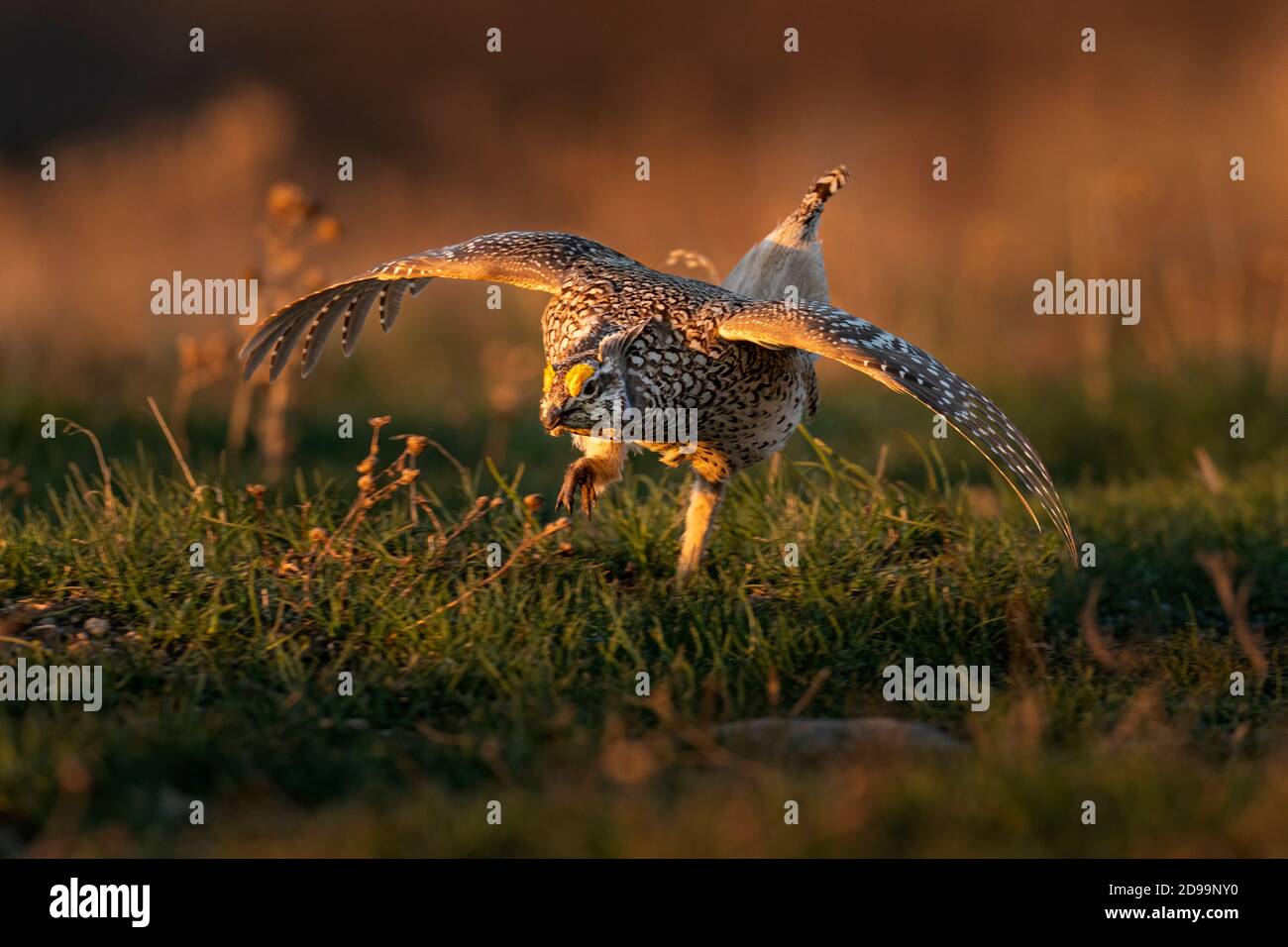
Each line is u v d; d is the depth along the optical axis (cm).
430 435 1133
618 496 762
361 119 2575
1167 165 1945
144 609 634
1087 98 2178
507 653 610
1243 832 455
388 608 629
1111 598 732
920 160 2177
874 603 666
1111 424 1146
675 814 473
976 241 1614
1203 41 2331
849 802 471
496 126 2419
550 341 663
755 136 2284
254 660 603
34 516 777
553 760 534
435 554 671
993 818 468
